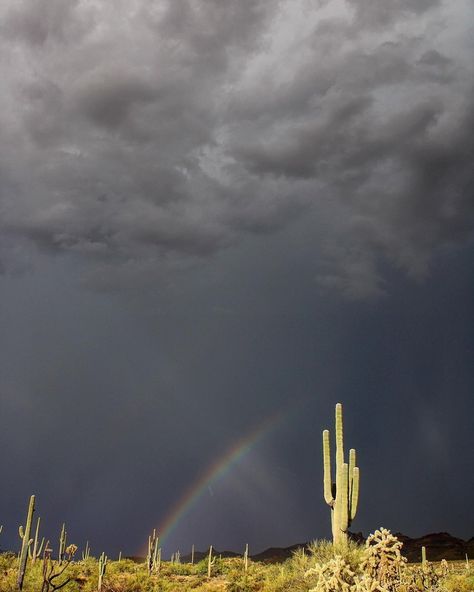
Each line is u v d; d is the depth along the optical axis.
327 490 20.88
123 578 32.59
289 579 20.77
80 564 37.19
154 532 40.31
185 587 30.77
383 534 8.84
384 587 8.41
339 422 21.19
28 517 27.83
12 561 35.31
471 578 18.25
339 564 8.84
